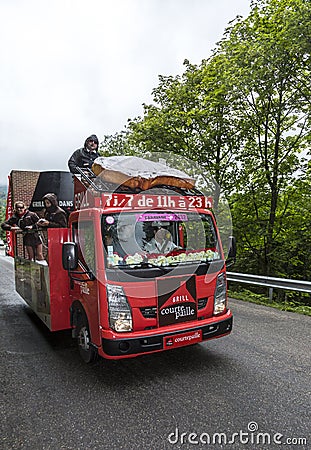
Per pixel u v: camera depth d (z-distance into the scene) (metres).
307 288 8.14
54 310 5.80
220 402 3.99
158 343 4.47
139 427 3.56
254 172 14.12
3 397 4.30
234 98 12.47
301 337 6.23
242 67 11.57
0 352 5.92
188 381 4.56
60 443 3.35
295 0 10.30
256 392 4.20
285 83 12.30
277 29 11.49
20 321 7.96
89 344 4.95
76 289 5.40
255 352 5.52
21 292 8.70
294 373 4.72
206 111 13.55
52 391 4.42
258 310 8.38
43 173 8.12
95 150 7.33
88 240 4.83
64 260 4.70
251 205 14.10
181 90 14.66
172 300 4.64
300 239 12.92
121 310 4.39
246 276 9.62
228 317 5.09
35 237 7.06
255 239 14.04
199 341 4.77
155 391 4.32
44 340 6.53
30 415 3.87
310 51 10.39
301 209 13.34
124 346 4.36
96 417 3.78
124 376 4.80
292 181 13.65
